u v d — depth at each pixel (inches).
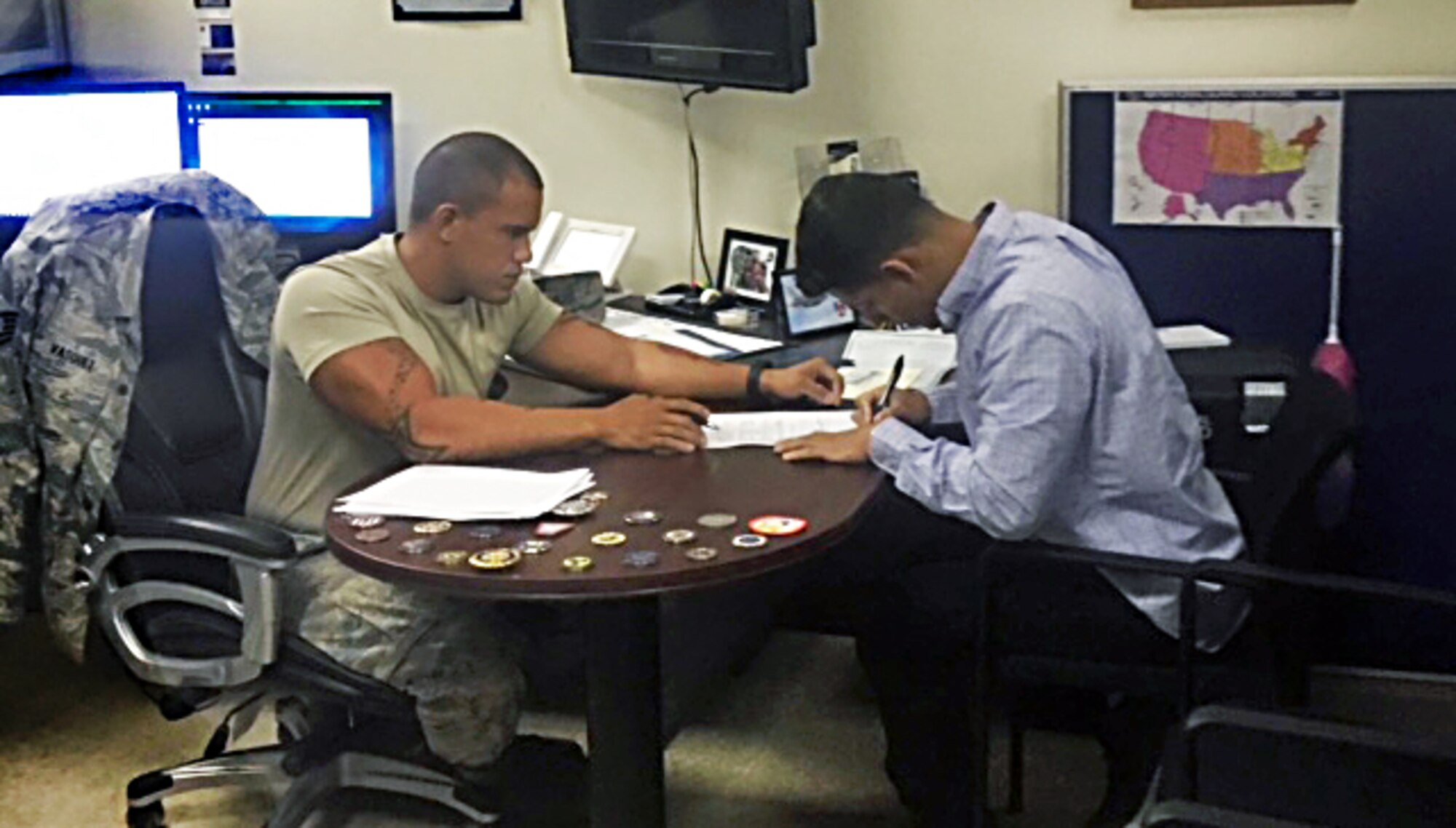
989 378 95.0
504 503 91.6
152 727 131.8
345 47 151.6
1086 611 98.4
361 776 111.3
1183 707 91.4
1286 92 127.8
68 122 149.6
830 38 139.2
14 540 113.0
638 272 149.9
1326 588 88.4
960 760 106.1
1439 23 126.4
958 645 103.0
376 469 104.7
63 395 107.0
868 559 107.3
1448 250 127.7
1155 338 98.2
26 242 108.9
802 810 117.6
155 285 107.6
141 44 154.9
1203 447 108.0
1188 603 90.4
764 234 144.3
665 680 109.5
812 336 131.5
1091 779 120.3
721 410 111.6
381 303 105.3
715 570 82.5
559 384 116.6
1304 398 106.7
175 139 149.9
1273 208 130.3
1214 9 130.0
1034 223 98.3
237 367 112.7
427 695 100.2
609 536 86.9
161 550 101.7
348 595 100.6
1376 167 127.6
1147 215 133.2
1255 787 82.9
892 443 97.3
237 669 101.7
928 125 139.0
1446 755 74.5
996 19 135.1
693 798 119.3
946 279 97.7
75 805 120.6
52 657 142.6
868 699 133.0
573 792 112.1
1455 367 129.5
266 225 115.3
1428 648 132.7
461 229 103.7
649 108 145.8
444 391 108.5
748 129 143.6
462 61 149.3
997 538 95.7
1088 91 132.2
